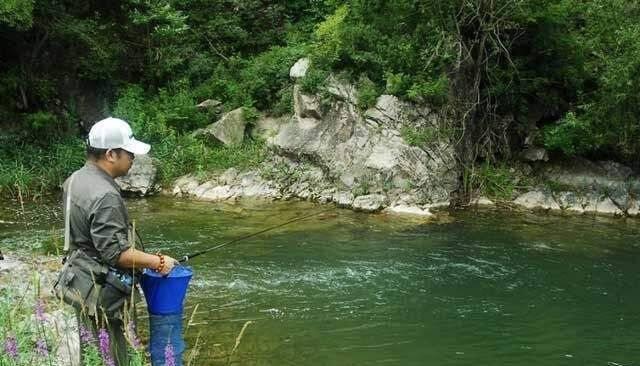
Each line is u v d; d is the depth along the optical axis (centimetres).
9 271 684
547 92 1299
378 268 797
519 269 805
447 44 1195
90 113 1504
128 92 1474
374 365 526
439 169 1173
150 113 1449
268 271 776
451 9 1195
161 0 1579
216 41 1653
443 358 546
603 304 690
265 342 563
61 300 327
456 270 796
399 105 1212
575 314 659
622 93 1136
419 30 1236
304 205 1152
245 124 1380
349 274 772
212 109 1454
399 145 1169
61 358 377
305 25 1652
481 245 912
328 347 559
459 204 1170
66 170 1322
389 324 620
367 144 1191
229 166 1297
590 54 1262
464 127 1197
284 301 675
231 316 625
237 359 522
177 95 1490
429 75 1229
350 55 1262
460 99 1230
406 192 1137
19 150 1359
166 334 377
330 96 1257
